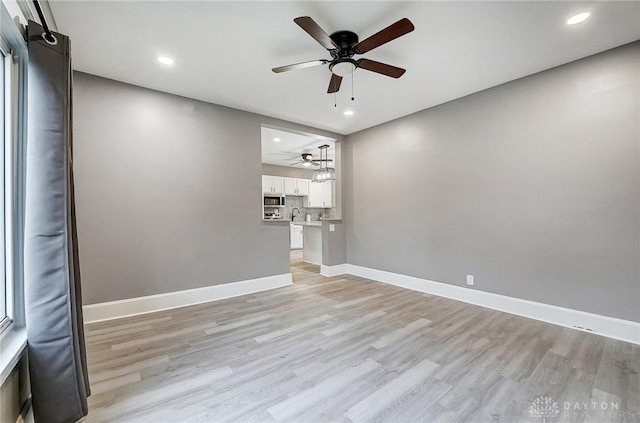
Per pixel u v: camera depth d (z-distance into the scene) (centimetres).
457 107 357
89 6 191
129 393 175
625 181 242
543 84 286
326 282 455
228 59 262
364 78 300
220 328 272
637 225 238
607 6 194
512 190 310
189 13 201
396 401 168
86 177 287
